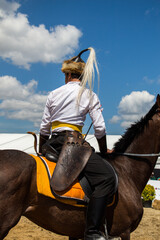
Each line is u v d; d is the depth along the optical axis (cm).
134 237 569
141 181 294
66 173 238
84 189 245
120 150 302
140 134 303
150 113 307
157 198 1176
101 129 259
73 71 271
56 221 243
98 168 246
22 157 239
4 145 1775
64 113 258
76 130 258
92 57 263
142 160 298
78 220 246
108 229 259
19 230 560
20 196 227
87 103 261
